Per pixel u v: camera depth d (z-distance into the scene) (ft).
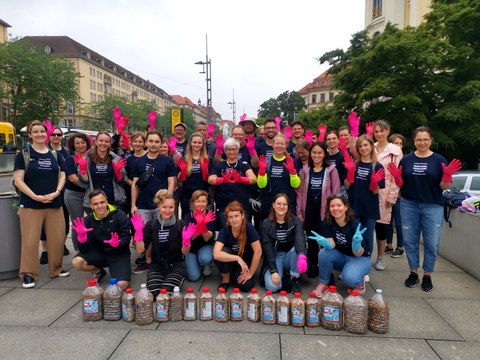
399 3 91.71
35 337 9.56
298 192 14.60
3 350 8.95
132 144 15.97
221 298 10.37
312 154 14.03
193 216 13.69
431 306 11.47
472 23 48.37
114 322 10.40
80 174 14.67
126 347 9.04
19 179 13.00
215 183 14.34
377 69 52.75
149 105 234.79
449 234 16.39
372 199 13.28
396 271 15.06
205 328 10.03
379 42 51.06
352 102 58.39
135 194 15.12
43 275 14.60
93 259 12.94
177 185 16.19
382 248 15.19
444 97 49.67
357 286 12.17
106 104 188.34
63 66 131.03
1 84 122.62
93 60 244.22
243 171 14.71
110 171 14.89
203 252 13.67
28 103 127.54
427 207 12.73
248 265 13.29
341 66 64.34
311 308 10.07
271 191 14.51
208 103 83.87
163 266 12.89
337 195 12.22
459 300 11.96
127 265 12.95
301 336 9.58
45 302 11.87
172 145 18.47
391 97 50.78
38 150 13.52
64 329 10.00
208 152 19.77
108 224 12.75
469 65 48.32
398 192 15.35
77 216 15.76
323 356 8.63
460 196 16.26
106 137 14.80
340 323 9.89
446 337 9.52
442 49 48.88
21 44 124.88
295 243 12.50
